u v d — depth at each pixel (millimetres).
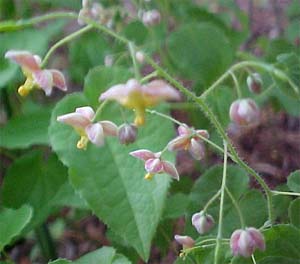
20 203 211
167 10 239
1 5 249
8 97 246
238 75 218
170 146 157
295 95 162
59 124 175
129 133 155
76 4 254
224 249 159
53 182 213
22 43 215
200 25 197
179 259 166
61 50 309
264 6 343
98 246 263
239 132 286
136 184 168
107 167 171
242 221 153
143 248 163
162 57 224
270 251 156
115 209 167
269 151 283
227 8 280
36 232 234
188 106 222
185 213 188
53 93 301
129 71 178
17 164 215
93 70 179
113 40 261
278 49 212
